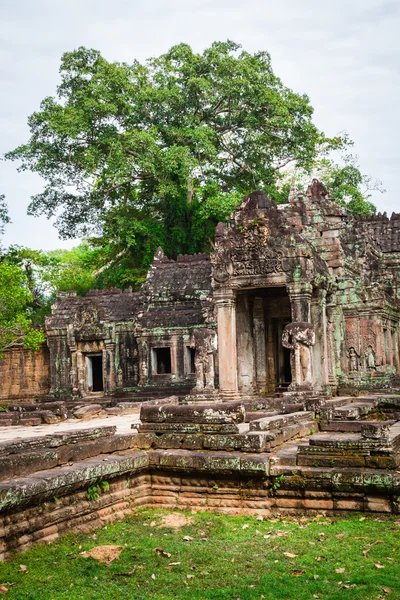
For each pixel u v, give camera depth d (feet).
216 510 38.91
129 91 159.53
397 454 37.60
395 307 97.76
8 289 115.65
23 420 68.90
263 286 82.79
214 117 171.53
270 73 168.66
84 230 173.47
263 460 37.88
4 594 26.96
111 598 26.99
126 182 162.61
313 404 58.08
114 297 126.21
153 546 32.86
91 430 39.73
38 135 161.48
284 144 169.27
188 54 165.68
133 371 118.11
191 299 114.21
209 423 41.45
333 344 88.79
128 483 39.50
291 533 34.14
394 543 31.71
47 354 132.05
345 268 92.38
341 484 36.04
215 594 27.14
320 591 27.20
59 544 32.65
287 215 93.45
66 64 164.35
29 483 31.07
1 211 158.10
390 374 90.68
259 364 91.50
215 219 161.48
